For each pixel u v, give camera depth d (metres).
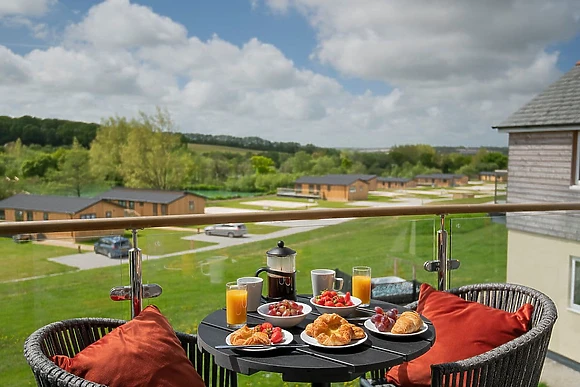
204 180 50.09
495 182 18.23
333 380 1.37
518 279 3.11
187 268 2.22
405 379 1.94
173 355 1.56
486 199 45.12
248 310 1.94
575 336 3.27
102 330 1.78
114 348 1.50
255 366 1.40
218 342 1.57
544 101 12.55
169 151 49.50
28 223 1.92
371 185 48.44
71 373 1.38
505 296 2.19
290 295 2.03
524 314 1.94
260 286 1.96
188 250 2.21
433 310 2.08
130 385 1.42
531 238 3.16
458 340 1.93
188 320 2.23
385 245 2.71
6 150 46.16
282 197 49.78
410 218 2.71
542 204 3.00
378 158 51.59
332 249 2.59
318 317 1.71
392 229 2.71
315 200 48.59
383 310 1.93
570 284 3.25
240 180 50.00
